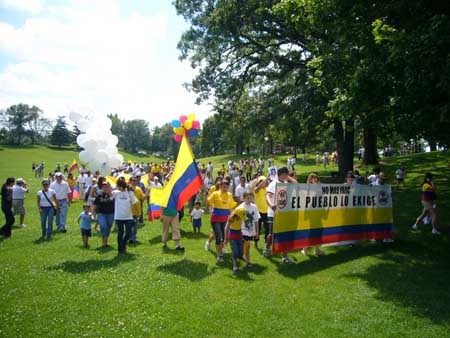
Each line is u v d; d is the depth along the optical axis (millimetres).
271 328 5250
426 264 8273
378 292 6617
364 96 8438
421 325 5336
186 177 9875
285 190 8547
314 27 10945
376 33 7875
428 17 8125
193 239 11250
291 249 8617
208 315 5641
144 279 7285
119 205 9344
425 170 24250
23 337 4891
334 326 5297
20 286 6820
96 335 4984
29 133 146000
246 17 20859
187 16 23359
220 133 26688
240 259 8805
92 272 7688
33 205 20375
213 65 23797
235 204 8898
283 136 25109
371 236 10242
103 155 12648
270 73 23469
